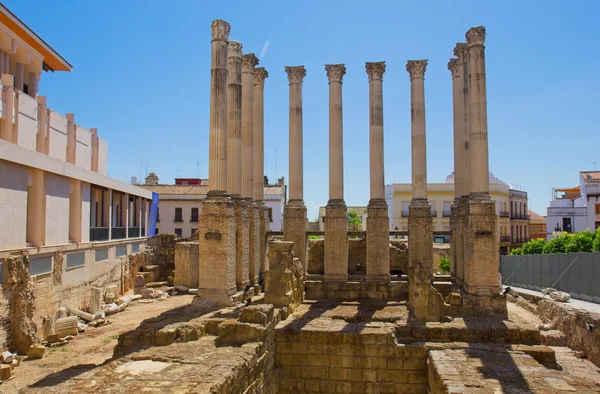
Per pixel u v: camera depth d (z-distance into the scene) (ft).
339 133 98.63
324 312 78.07
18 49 111.65
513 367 51.13
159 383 41.37
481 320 71.36
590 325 66.44
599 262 87.92
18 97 94.48
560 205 237.86
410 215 94.99
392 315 75.20
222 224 77.97
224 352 51.85
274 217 230.07
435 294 71.97
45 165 86.07
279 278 75.72
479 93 79.20
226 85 82.43
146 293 117.29
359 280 99.71
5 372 61.57
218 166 80.43
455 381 46.39
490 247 76.02
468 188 94.22
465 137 96.02
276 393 63.93
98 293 98.58
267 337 59.57
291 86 102.63
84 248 101.76
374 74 99.14
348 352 64.08
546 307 86.28
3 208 73.97
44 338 79.51
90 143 130.21
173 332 56.75
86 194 107.04
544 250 145.18
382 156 97.50
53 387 40.73
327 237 95.61
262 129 107.55
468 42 81.15
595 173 232.32
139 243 141.90
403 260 115.96
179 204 218.38
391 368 62.95
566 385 45.32
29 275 75.56
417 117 97.60
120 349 55.67
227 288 77.30
